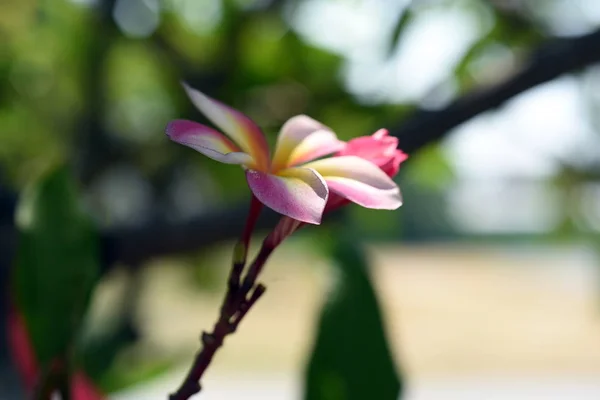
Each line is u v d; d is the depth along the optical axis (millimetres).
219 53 1216
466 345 4547
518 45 1195
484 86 854
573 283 8336
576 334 4941
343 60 1212
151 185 1332
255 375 3549
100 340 813
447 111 840
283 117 1223
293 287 6723
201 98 594
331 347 717
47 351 689
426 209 17312
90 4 1244
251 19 1203
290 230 578
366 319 721
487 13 1183
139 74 1462
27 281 697
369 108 1189
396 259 13328
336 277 726
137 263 935
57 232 705
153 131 1348
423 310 6137
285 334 4727
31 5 1293
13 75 1406
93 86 1241
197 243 918
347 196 563
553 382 3562
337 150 598
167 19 1255
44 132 1466
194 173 1356
